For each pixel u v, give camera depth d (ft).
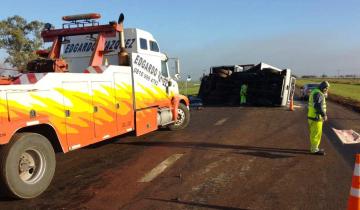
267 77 77.82
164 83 38.37
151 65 35.14
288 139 36.29
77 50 34.40
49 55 31.14
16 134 19.75
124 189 21.38
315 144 29.45
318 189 20.71
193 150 31.53
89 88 25.17
